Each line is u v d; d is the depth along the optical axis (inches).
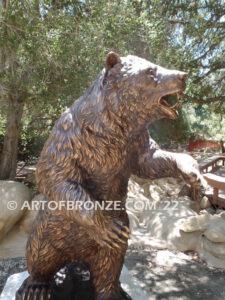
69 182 57.4
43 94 222.4
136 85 54.8
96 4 198.2
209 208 229.6
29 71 210.1
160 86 54.0
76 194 56.0
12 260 151.5
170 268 144.1
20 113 262.4
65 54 192.9
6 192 169.0
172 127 494.0
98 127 57.1
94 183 63.1
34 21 203.5
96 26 191.6
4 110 229.3
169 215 191.9
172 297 120.0
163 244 167.3
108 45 197.8
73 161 57.9
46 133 307.4
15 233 170.4
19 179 310.3
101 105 56.9
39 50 195.3
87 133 57.4
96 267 75.6
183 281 132.2
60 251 73.6
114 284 77.0
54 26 200.1
